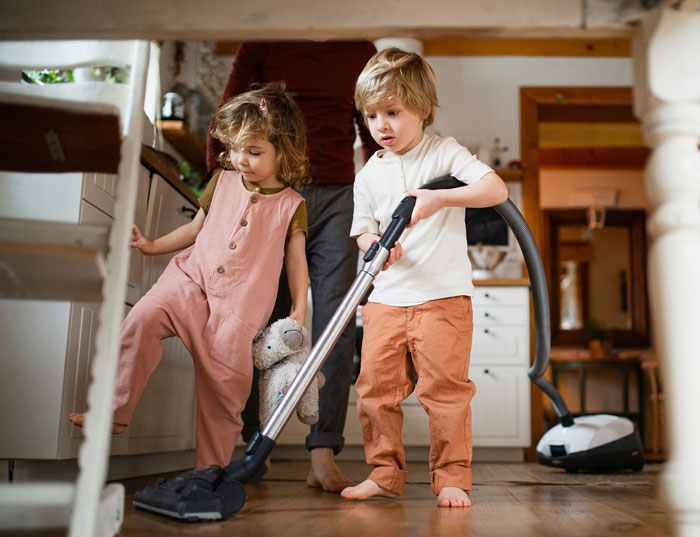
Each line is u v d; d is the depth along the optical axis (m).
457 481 1.34
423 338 1.42
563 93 4.31
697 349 0.71
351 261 1.80
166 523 1.00
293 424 3.40
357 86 1.53
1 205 1.50
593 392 5.40
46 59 1.08
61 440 1.48
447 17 0.77
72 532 0.64
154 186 2.01
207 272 1.45
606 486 1.87
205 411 1.40
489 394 3.52
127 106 1.05
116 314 0.72
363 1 0.78
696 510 0.69
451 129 4.32
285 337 1.40
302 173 1.61
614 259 5.86
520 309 3.57
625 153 5.83
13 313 1.50
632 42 0.78
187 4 0.79
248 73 1.87
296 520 1.05
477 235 4.12
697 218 0.72
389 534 0.90
